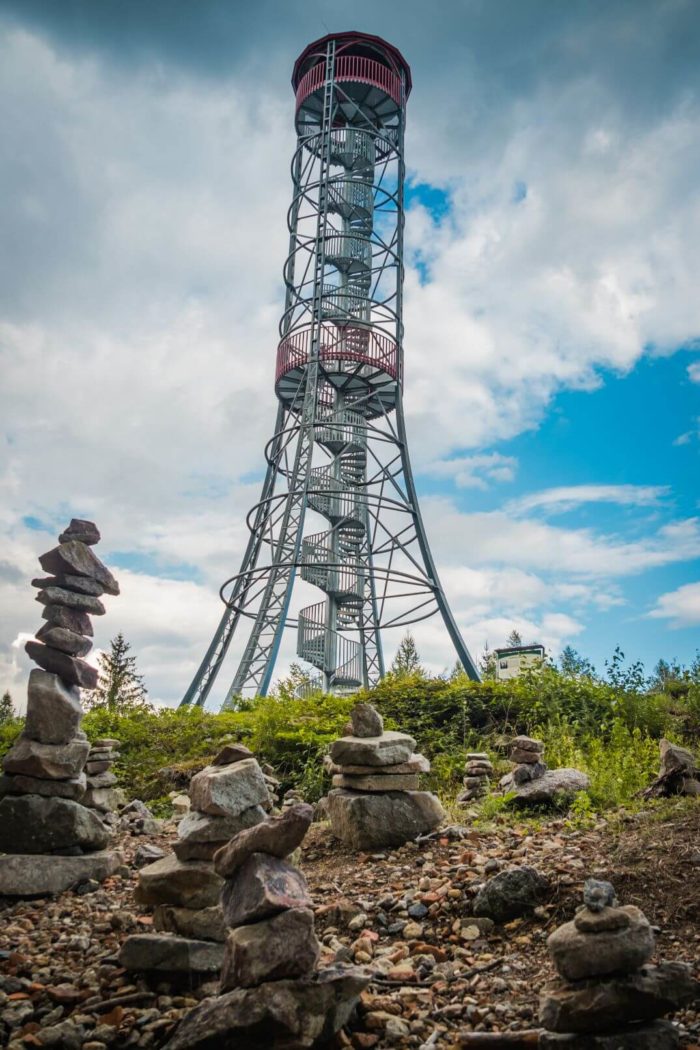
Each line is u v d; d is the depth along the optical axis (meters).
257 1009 3.80
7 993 4.85
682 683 17.77
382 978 4.96
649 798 8.66
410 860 7.12
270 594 28.53
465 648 26.41
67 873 6.87
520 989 4.77
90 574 7.52
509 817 8.73
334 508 28.91
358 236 29.66
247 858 4.22
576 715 14.66
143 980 4.88
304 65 32.38
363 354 28.83
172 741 15.30
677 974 3.83
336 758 7.94
